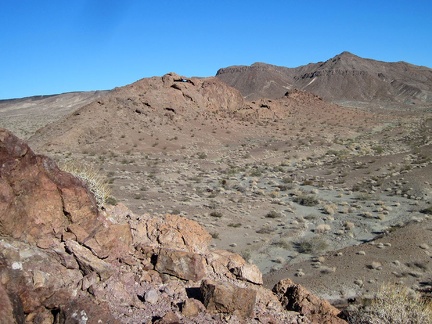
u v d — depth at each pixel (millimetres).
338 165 54906
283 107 99312
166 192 39781
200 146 65875
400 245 25031
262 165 57250
